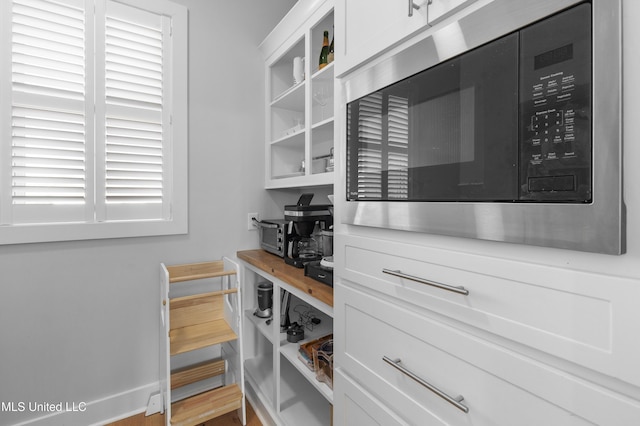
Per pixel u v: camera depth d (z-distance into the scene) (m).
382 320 0.86
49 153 1.46
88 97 1.53
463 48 0.63
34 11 1.41
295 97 1.90
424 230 0.73
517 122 0.54
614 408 0.45
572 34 0.47
